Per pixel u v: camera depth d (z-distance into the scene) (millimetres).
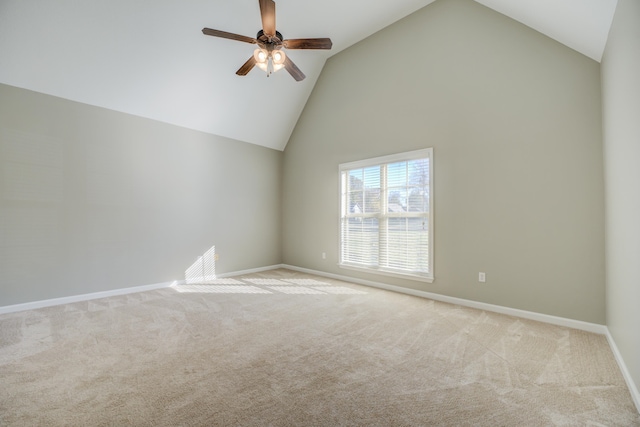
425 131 3695
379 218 4203
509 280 3037
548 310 2807
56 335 2494
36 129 3223
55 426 1396
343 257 4734
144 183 4074
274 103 5020
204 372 1907
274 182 5805
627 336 1800
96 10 2895
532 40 2904
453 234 3438
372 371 1925
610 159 2219
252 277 4949
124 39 3205
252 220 5426
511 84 3029
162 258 4254
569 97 2701
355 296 3760
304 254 5434
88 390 1696
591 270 2590
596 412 1514
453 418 1469
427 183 3688
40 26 2807
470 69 3316
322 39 2887
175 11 3209
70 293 3459
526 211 2932
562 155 2734
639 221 1569
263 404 1578
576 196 2664
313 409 1537
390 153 4070
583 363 2025
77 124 3500
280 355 2150
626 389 1721
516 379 1827
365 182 4406
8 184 3062
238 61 4035
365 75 4387
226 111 4656
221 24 3527
